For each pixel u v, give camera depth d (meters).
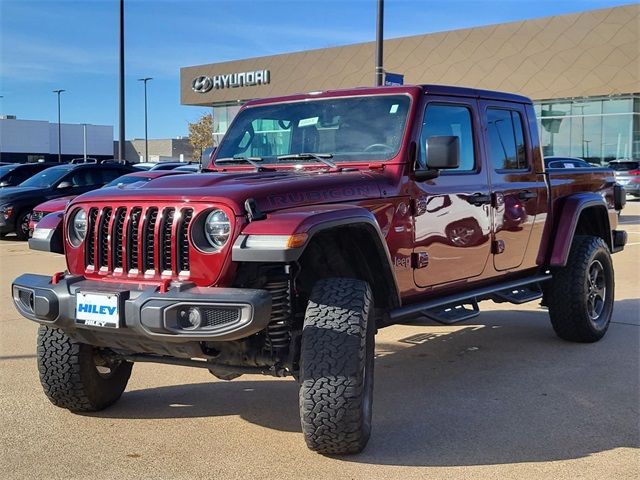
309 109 5.02
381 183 4.32
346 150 4.72
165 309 3.41
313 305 3.68
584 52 29.42
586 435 4.11
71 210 4.06
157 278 3.70
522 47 30.98
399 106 4.70
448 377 5.32
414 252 4.53
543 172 6.03
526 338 6.57
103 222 3.90
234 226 3.51
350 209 3.78
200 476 3.56
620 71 28.64
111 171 16.92
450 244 4.85
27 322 7.23
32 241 4.27
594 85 29.34
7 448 3.94
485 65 32.00
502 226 5.41
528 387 5.04
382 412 4.53
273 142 5.10
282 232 3.38
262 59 38.47
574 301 6.09
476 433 4.14
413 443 3.99
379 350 6.20
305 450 3.91
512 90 31.48
